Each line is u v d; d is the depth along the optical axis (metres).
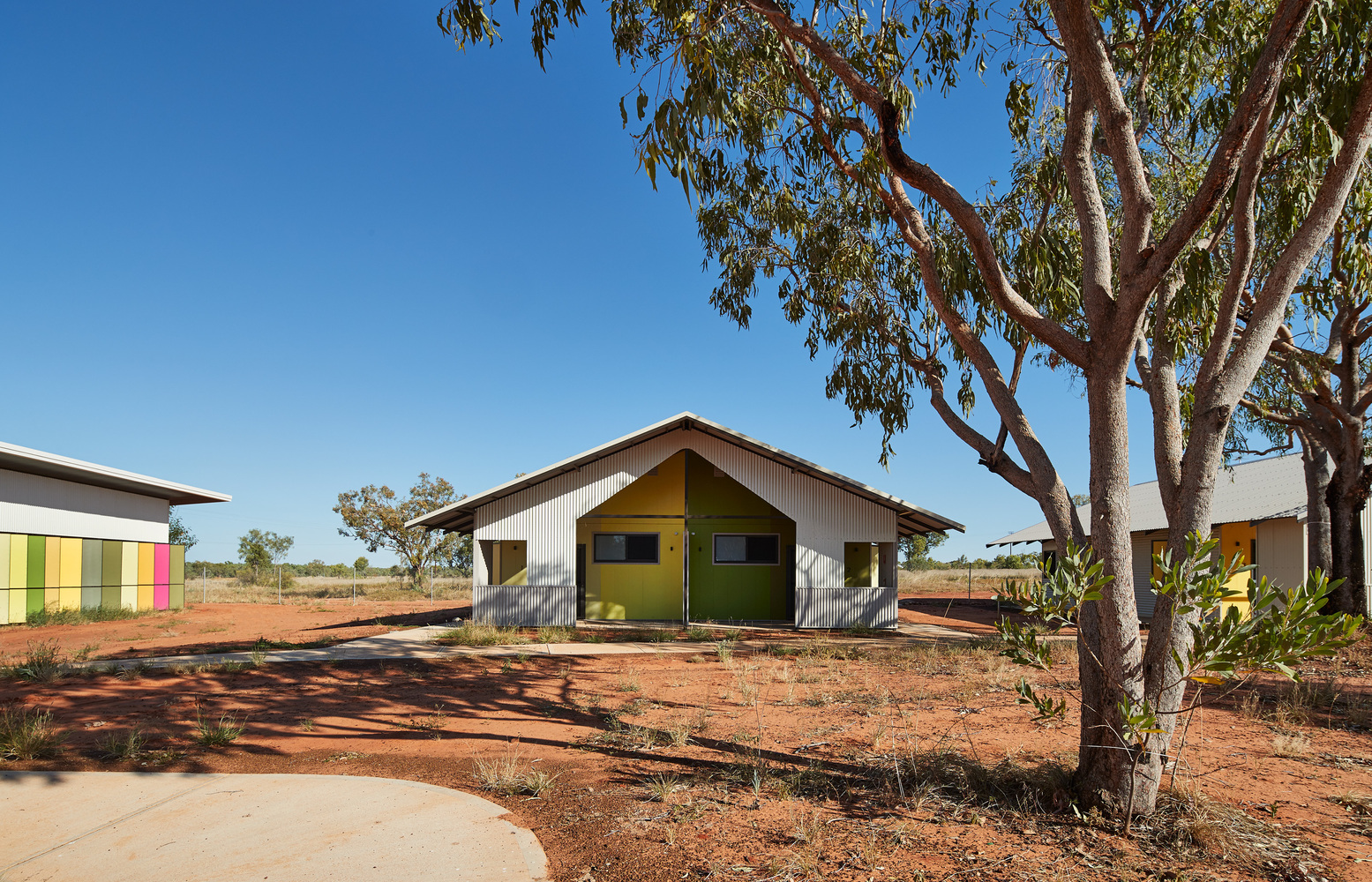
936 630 18.98
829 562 18.88
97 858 4.24
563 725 7.79
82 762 6.27
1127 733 4.57
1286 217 7.02
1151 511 25.14
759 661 12.80
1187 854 4.09
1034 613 4.61
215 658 12.67
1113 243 9.18
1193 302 5.83
